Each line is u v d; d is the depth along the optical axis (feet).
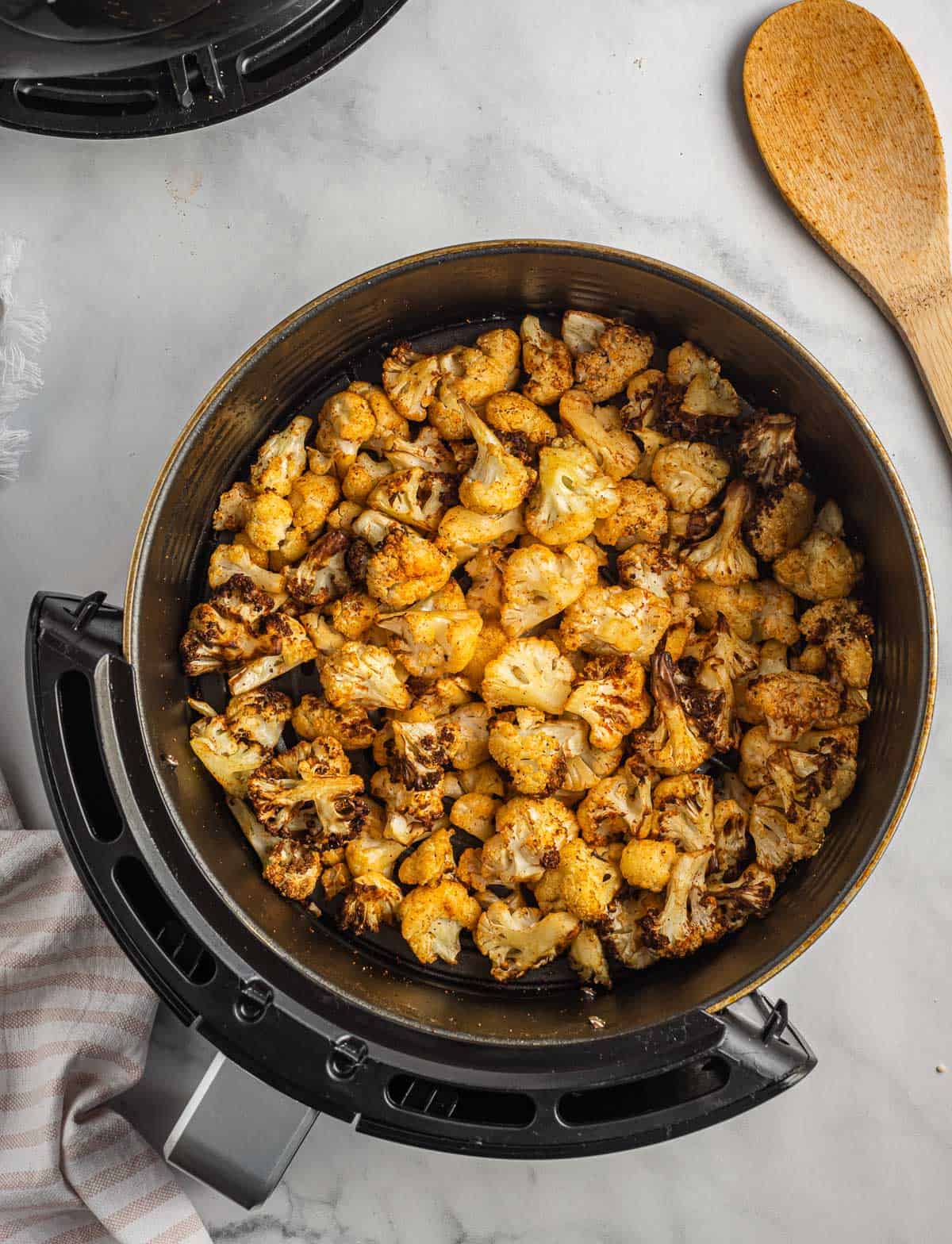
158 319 1.27
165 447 1.27
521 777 1.10
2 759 1.27
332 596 1.17
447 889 1.12
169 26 0.91
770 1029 0.98
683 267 1.25
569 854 1.11
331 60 1.15
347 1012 1.00
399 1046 0.98
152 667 1.07
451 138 1.26
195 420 1.04
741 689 1.15
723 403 1.16
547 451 1.12
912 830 1.22
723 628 1.15
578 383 1.17
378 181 1.26
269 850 1.15
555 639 1.17
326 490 1.15
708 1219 1.23
